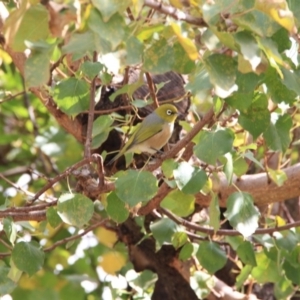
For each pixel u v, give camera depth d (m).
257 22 5.21
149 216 9.54
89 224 9.59
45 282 12.91
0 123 15.02
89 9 4.68
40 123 15.02
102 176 6.64
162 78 9.04
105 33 4.66
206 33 5.21
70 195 6.50
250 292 10.22
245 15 5.14
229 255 10.06
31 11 4.74
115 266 11.57
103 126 7.22
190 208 7.81
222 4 5.06
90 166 7.52
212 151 6.18
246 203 6.86
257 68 5.58
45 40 5.22
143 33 5.52
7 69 13.52
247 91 5.73
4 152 15.49
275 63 5.55
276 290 9.24
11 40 4.86
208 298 9.45
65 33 4.66
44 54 4.88
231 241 8.34
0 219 7.37
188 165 6.49
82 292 13.03
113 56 4.88
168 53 5.39
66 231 13.31
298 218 11.56
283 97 6.21
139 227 9.78
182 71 5.77
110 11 4.61
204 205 8.97
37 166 14.61
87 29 4.83
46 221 7.71
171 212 8.57
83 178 6.91
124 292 8.41
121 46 4.92
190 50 4.95
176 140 9.17
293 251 8.40
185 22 5.29
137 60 4.90
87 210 6.46
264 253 8.54
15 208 6.91
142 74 6.79
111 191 6.84
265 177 8.37
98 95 7.25
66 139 12.85
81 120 8.89
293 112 8.19
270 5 5.00
